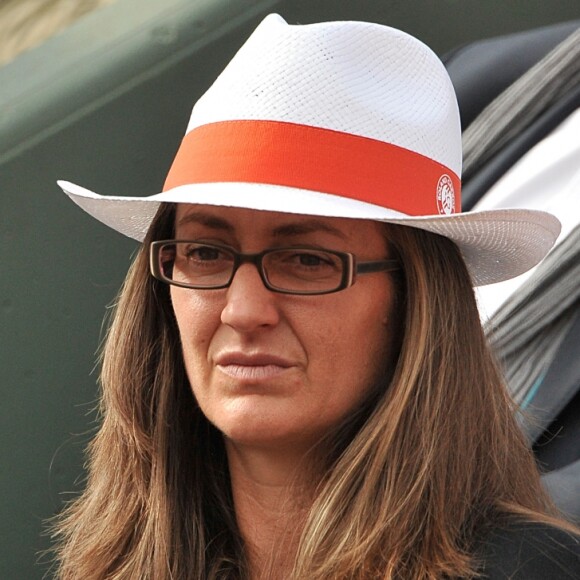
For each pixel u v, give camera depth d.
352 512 7.38
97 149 15.30
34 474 14.91
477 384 7.76
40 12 20.77
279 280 7.41
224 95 7.78
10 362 14.88
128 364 8.76
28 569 14.84
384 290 7.61
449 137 7.94
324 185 7.40
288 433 7.46
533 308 12.77
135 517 8.70
